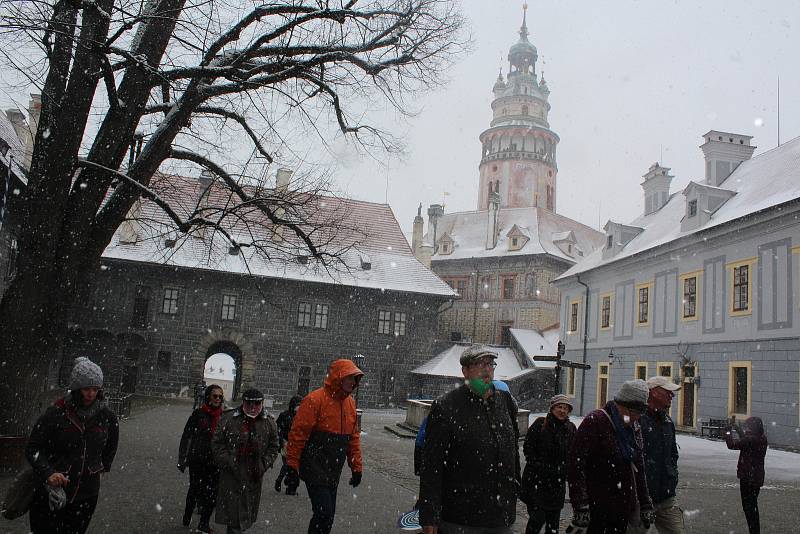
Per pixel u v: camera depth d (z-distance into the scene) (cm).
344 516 919
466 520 439
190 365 4044
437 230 6681
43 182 1155
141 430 1992
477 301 5966
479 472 441
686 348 3094
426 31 1404
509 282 5881
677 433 2891
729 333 2812
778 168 2977
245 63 1342
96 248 1270
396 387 4506
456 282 6112
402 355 4547
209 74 1220
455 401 455
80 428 536
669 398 626
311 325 4344
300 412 651
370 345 4472
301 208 1667
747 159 3534
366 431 2508
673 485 628
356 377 665
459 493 442
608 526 538
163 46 1258
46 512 522
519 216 6294
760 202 2755
